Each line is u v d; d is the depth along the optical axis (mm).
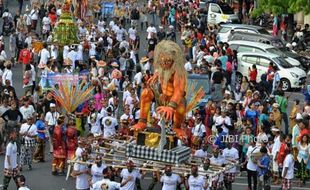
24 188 31344
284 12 65312
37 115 38406
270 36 60375
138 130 32406
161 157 32062
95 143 34312
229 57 50875
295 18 72688
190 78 44531
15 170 34312
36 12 64250
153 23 69938
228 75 49531
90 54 51938
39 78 47438
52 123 38500
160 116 31766
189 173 31578
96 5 69875
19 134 37250
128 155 32375
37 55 51781
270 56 53312
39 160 38406
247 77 52562
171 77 31781
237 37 59781
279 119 39781
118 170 32969
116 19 65562
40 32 64688
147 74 44094
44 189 35000
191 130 37188
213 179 31781
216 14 72375
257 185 34406
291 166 34438
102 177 32344
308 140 36281
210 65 50250
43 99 40844
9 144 34062
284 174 34438
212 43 56688
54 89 40281
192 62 57062
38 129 38000
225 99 42562
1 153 38562
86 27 58500
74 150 36469
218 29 64000
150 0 74625
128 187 32031
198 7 73562
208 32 66562
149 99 32312
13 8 76625
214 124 37750
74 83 40750
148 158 32188
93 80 42062
